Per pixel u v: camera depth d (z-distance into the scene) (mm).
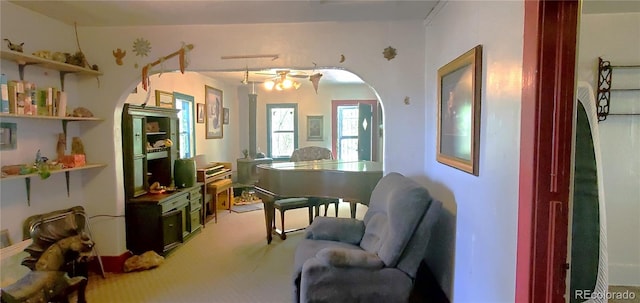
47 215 2832
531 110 1367
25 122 2752
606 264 1875
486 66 1824
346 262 2203
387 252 2250
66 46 3172
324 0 2604
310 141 7523
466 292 2125
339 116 7523
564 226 1350
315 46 3199
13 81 2500
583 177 1889
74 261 2719
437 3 2650
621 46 2756
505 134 1601
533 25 1354
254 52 3223
